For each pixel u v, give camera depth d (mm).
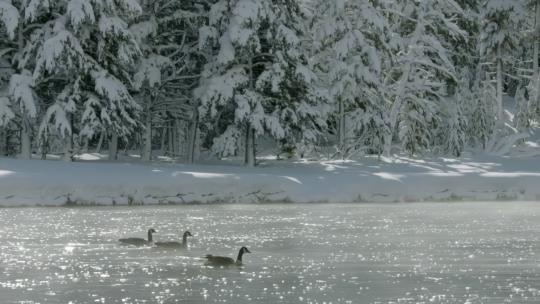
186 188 68250
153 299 29984
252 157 83812
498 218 57156
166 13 83312
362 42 86438
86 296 30484
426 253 40312
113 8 73750
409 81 93312
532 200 74125
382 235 47094
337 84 86125
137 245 42375
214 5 79938
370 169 82750
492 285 32406
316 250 41250
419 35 93500
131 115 76750
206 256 37000
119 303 29344
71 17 71500
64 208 63469
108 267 36531
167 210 62031
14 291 31297
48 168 69750
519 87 105375
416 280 33438
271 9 78062
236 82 78312
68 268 36125
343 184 71688
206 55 82688
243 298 30156
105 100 74438
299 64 78812
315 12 87750
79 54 72562
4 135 85750
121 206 65562
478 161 91312
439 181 74062
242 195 69250
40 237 45594
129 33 74062
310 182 71438
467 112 100438
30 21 74875
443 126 99062
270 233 47906
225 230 49188
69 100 73250
